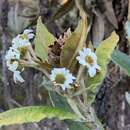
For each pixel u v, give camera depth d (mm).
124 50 530
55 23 629
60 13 588
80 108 309
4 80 683
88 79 305
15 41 301
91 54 288
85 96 310
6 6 673
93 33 534
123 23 532
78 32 296
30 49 301
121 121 560
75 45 296
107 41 308
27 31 305
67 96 302
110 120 557
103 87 548
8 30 672
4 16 673
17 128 717
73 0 574
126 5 530
